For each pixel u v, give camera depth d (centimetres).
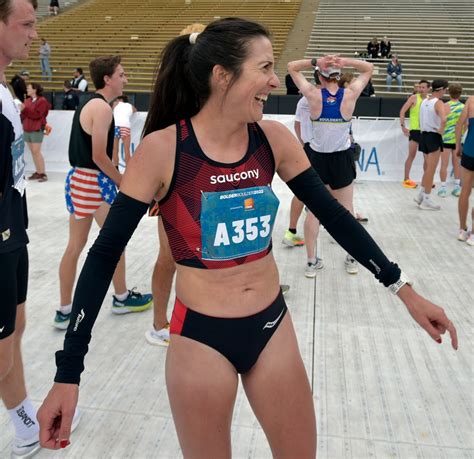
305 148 434
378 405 266
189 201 140
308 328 347
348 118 402
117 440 240
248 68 132
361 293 405
